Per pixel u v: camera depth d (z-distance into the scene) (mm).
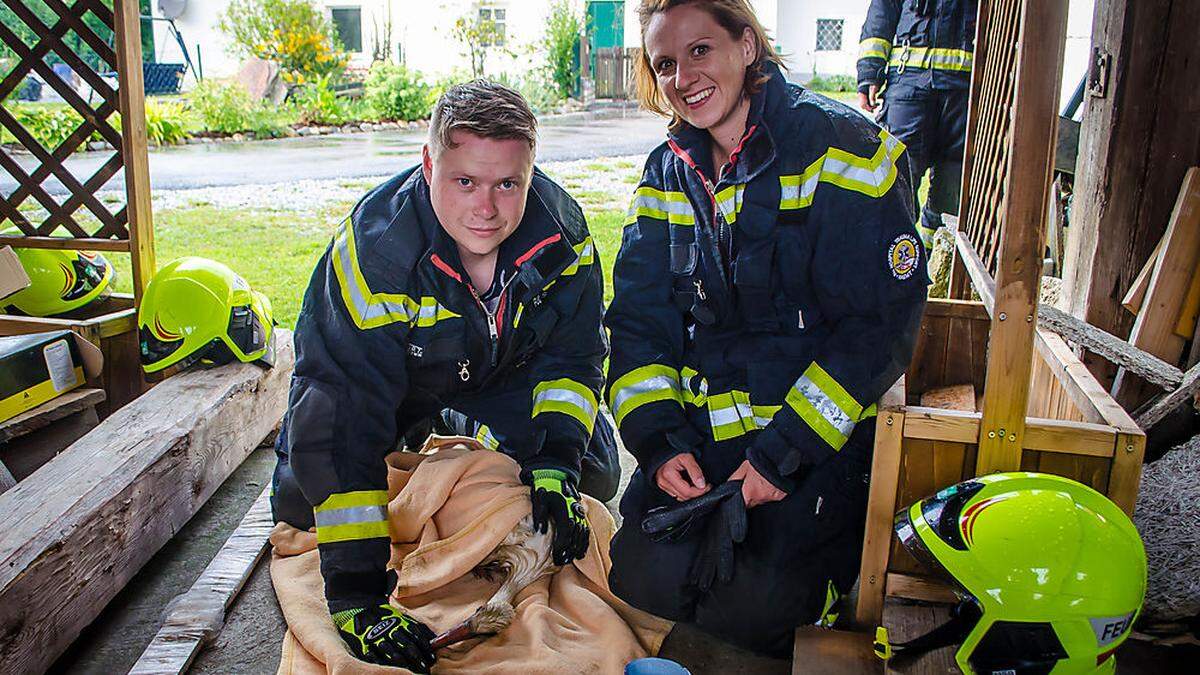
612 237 6582
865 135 2078
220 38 18875
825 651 2051
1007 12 2795
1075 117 5148
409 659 2016
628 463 3318
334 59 15953
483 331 2293
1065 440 1916
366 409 2166
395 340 2178
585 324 2477
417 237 2158
